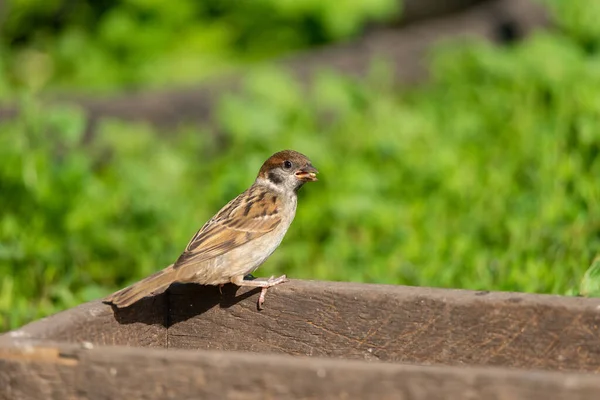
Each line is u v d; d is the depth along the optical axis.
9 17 20.11
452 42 18.31
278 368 5.58
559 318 6.91
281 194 8.75
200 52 19.61
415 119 15.46
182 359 5.68
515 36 18.77
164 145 15.43
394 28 19.64
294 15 19.64
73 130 13.47
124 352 5.77
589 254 10.43
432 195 13.38
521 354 7.02
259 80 16.08
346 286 7.46
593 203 11.61
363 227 12.75
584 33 17.31
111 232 12.44
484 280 10.59
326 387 5.53
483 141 14.83
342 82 16.41
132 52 19.56
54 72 19.36
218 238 8.02
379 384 5.47
